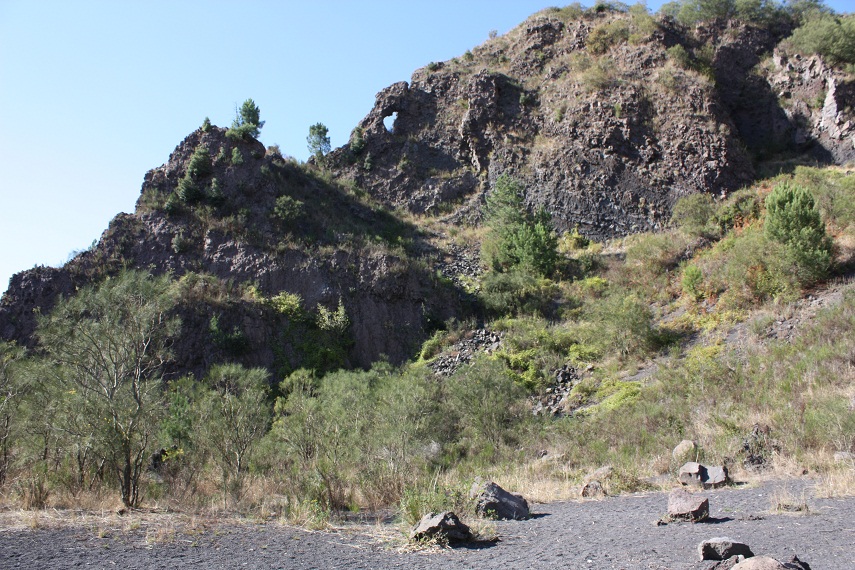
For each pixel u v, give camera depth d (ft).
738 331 69.77
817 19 134.21
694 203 100.22
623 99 123.03
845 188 89.20
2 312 97.40
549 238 105.40
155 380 40.37
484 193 128.06
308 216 114.62
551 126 130.11
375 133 143.43
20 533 26.14
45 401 38.91
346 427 48.96
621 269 98.43
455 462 55.62
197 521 31.22
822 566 18.22
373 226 122.21
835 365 52.54
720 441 45.91
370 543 26.02
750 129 126.00
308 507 32.99
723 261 83.46
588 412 65.62
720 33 137.80
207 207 111.65
